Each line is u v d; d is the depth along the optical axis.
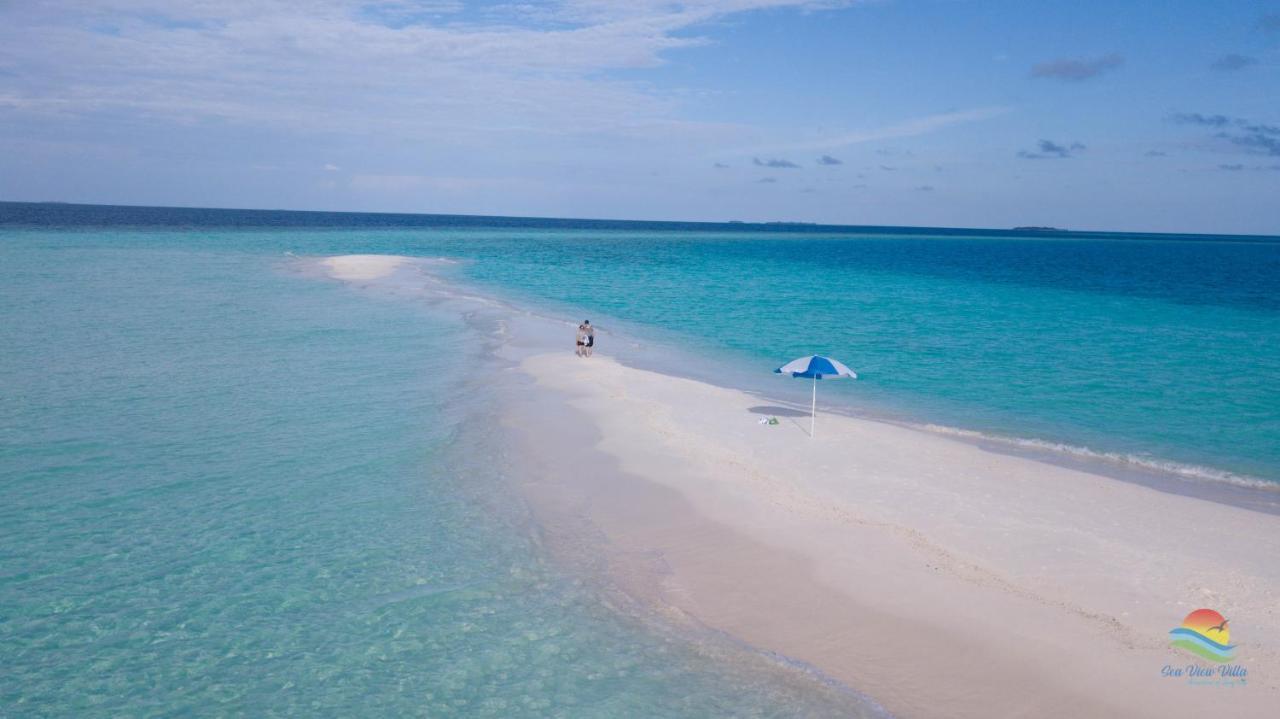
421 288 53.88
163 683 9.79
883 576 12.55
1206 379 28.20
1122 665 10.09
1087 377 28.50
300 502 15.35
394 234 146.50
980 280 74.62
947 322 42.81
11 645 10.44
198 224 154.88
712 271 82.12
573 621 11.48
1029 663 10.23
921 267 95.94
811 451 18.81
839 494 15.96
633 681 10.09
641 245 147.38
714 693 9.84
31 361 26.48
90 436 18.77
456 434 19.88
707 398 24.08
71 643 10.53
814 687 9.95
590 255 106.88
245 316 38.12
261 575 12.48
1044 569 12.68
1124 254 158.00
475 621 11.41
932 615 11.42
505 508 15.37
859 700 9.67
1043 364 30.91
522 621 11.46
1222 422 22.47
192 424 20.05
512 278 66.88
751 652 10.72
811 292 59.81
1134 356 32.75
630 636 11.12
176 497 15.34
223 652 10.46
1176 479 17.89
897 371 29.47
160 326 34.28
